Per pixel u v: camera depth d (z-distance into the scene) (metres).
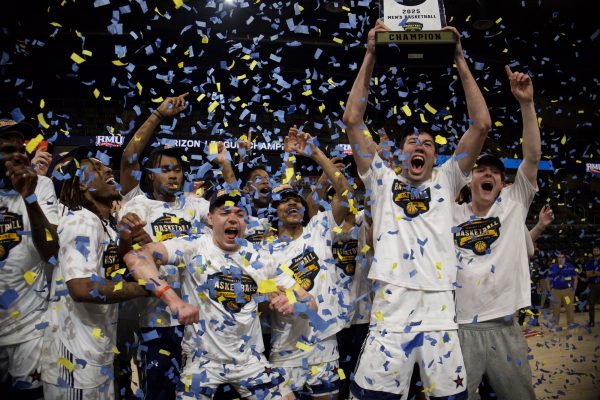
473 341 2.15
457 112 7.48
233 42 7.26
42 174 2.45
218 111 7.94
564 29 7.57
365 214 2.32
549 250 10.01
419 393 2.13
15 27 6.08
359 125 2.04
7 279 1.80
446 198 2.00
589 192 10.52
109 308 1.87
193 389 1.82
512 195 2.29
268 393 1.91
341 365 2.50
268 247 2.35
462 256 2.23
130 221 1.83
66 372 1.72
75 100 7.52
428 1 2.03
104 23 6.62
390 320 1.87
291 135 2.35
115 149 7.21
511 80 2.20
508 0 7.06
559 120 9.82
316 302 2.22
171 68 7.21
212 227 2.07
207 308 1.90
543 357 4.52
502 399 2.16
